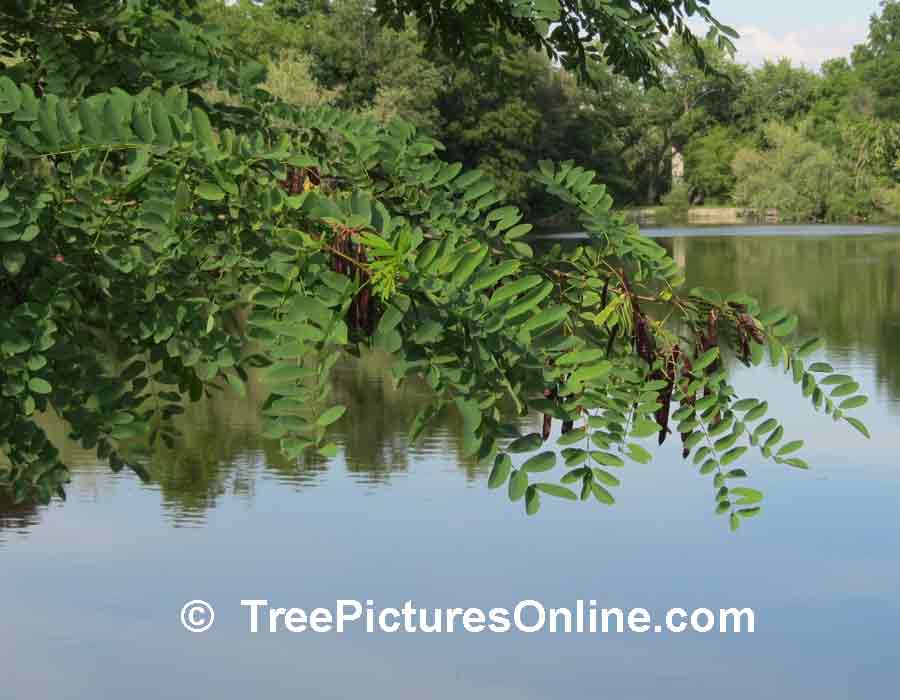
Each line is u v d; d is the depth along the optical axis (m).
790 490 14.45
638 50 4.77
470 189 3.29
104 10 3.81
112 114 2.83
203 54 3.77
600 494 2.71
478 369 2.51
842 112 99.19
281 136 3.20
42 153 2.83
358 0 60.59
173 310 3.23
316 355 2.43
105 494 13.91
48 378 3.22
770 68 106.50
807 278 41.19
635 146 102.00
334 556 11.80
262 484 14.27
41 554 11.79
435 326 2.43
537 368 2.59
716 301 2.97
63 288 3.07
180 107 2.99
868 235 68.62
